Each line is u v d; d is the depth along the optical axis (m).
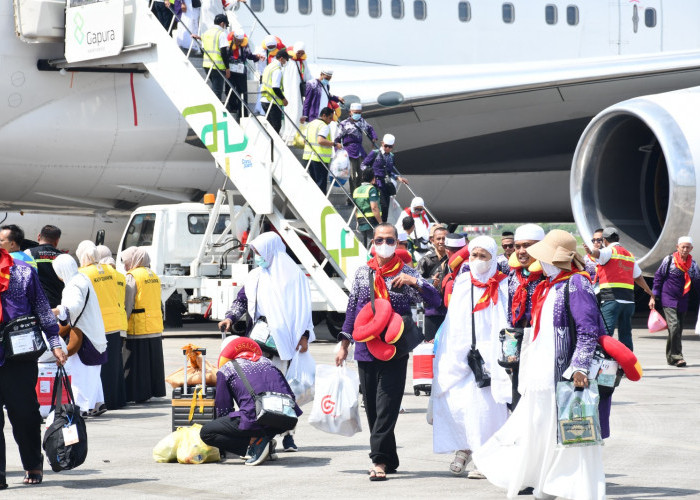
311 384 26.52
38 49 55.12
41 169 58.56
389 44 72.25
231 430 24.00
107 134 58.53
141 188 63.34
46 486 21.78
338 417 23.75
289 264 26.19
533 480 19.11
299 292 26.20
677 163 52.75
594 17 81.31
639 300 85.88
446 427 22.72
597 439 18.19
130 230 59.88
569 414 18.19
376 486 21.62
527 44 78.19
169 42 48.12
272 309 25.84
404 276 22.38
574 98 66.69
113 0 48.72
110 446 26.84
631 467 23.27
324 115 48.41
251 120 47.47
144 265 35.78
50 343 22.19
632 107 54.69
